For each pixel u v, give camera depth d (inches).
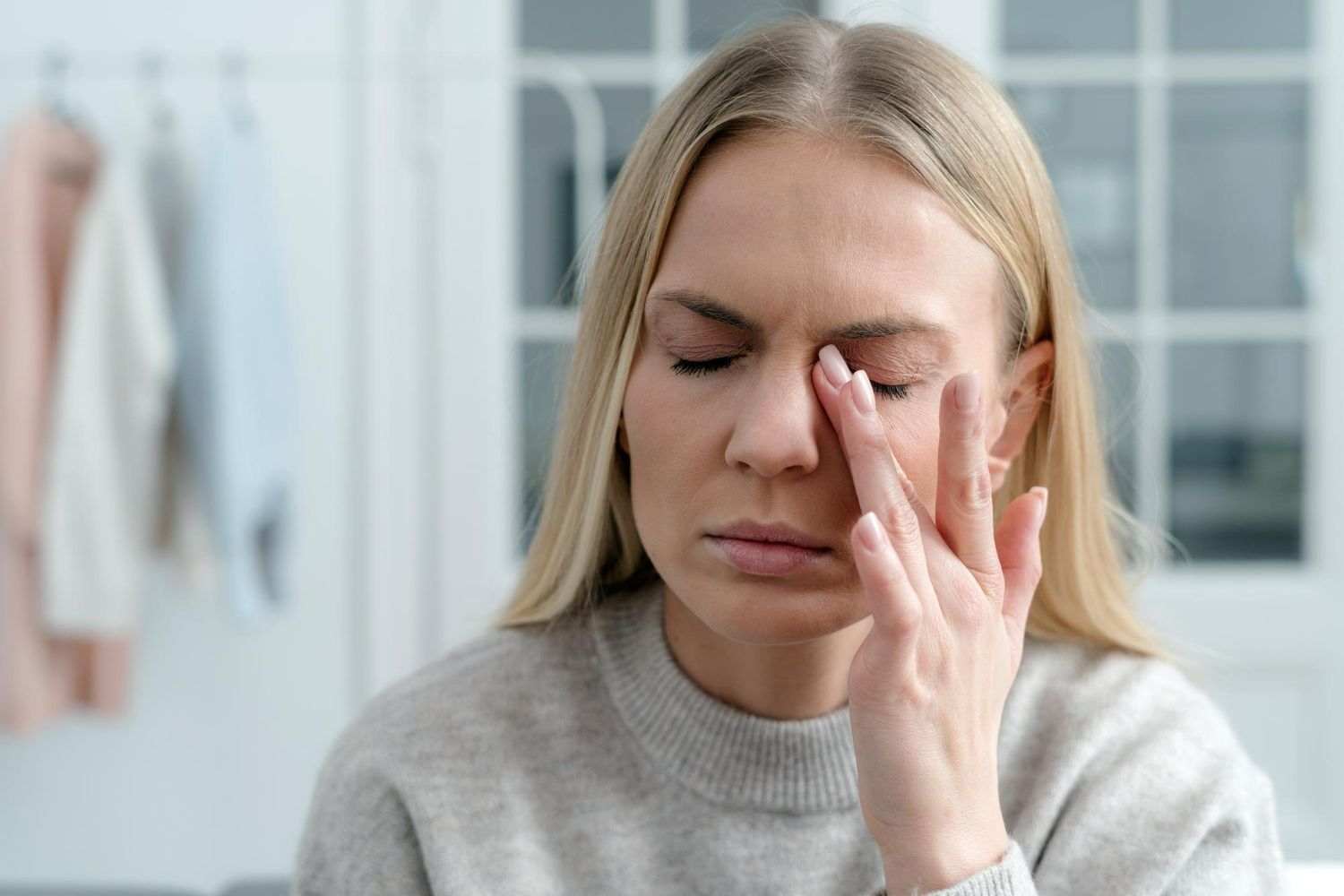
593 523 30.5
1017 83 87.6
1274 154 87.6
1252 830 30.8
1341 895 38.2
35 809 92.3
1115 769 31.0
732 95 25.8
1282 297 88.3
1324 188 87.2
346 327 90.4
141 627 91.4
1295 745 90.7
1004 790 32.0
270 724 92.3
